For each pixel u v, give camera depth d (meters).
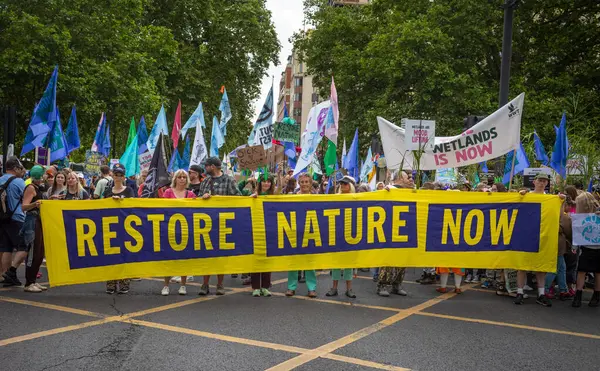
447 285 9.41
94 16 23.31
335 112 10.09
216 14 32.78
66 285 8.19
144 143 15.12
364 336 5.72
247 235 7.89
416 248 8.18
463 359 5.05
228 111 13.96
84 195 8.91
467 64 23.86
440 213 8.24
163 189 9.14
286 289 8.55
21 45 21.12
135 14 25.98
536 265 7.94
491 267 8.12
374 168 17.64
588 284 9.59
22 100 23.31
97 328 5.77
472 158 8.84
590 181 11.83
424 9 26.34
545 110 21.20
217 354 4.98
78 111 22.55
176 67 29.67
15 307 6.63
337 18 32.22
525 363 4.99
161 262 7.71
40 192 8.09
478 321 6.59
